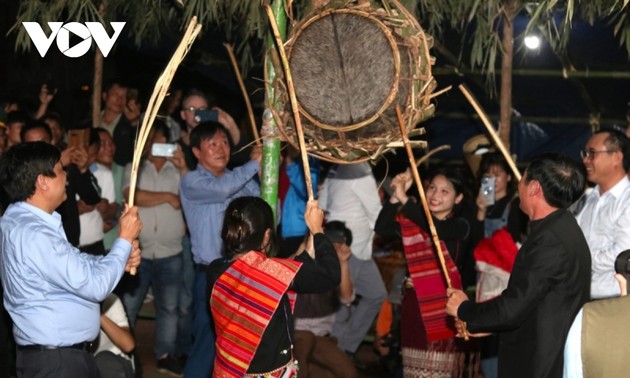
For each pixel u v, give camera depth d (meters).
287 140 5.21
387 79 4.96
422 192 5.18
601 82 8.94
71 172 7.39
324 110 5.08
